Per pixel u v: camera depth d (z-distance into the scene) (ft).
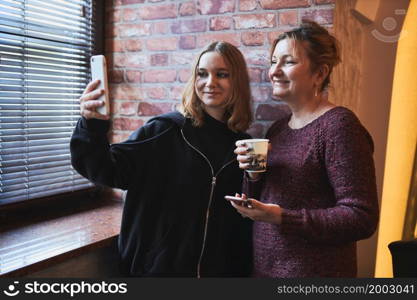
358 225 3.54
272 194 4.18
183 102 5.15
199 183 4.90
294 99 4.16
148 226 4.98
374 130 5.42
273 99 5.87
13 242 5.16
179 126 5.05
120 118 7.18
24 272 4.39
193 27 6.39
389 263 5.49
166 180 4.99
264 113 5.94
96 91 4.04
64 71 6.54
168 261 4.85
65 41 6.47
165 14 6.62
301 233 3.72
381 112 5.37
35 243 5.15
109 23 7.16
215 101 4.93
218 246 4.91
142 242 4.96
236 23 6.04
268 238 4.17
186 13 6.43
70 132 6.73
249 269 5.26
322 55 4.05
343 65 5.37
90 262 5.49
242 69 5.12
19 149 5.87
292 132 4.24
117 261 5.91
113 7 7.09
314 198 3.95
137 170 4.90
